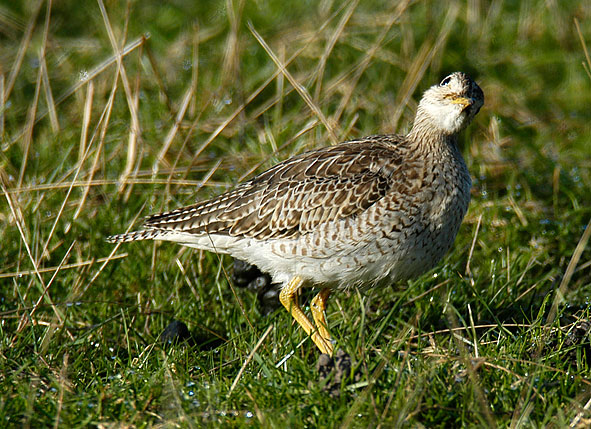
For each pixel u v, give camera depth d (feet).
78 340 30.45
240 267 35.47
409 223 31.42
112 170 42.70
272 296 34.96
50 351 29.84
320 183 32.07
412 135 33.50
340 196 31.63
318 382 26.17
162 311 33.12
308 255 32.22
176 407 24.88
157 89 49.65
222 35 55.01
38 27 56.44
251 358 28.30
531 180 43.34
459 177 32.53
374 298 34.91
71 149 43.34
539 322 30.27
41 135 45.19
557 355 28.25
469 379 25.58
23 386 25.91
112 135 45.16
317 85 45.16
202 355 30.19
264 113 47.91
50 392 26.17
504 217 40.50
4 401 24.62
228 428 24.29
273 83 50.19
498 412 24.79
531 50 55.88
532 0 58.75
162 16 57.26
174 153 44.57
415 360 27.20
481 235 38.70
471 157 45.37
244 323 33.47
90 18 57.77
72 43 54.70
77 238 37.91
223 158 43.60
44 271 34.68
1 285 35.17
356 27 54.44
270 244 32.76
